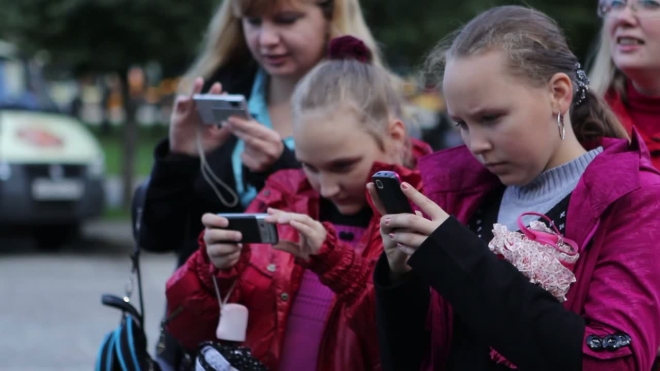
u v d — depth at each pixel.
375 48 3.09
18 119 10.17
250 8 2.90
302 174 2.64
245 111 2.73
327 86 2.44
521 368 1.81
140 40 11.38
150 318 7.30
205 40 3.95
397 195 1.91
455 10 11.34
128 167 13.98
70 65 11.71
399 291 2.01
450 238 1.84
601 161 1.94
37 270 9.52
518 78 1.88
